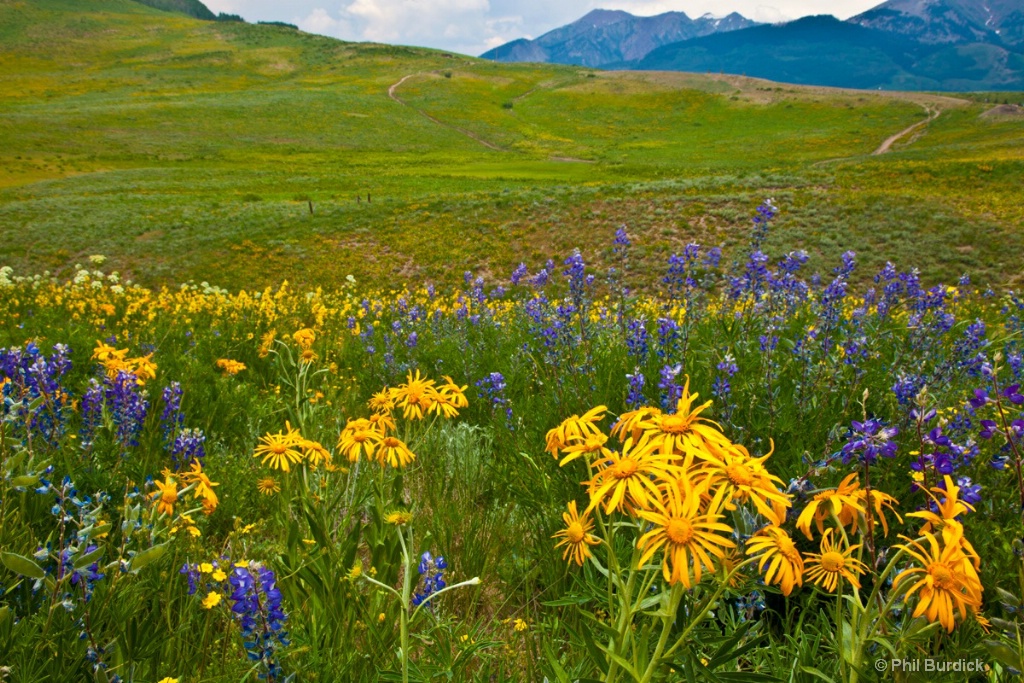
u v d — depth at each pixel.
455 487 3.48
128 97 122.31
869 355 4.21
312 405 4.31
